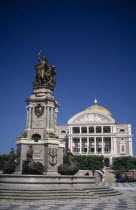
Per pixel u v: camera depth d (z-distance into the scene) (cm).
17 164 2817
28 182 2277
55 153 2819
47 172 2700
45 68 3300
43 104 3089
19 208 1748
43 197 2108
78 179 2566
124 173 7825
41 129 2981
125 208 1847
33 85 3262
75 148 11731
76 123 11550
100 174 7612
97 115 11531
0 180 2355
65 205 1902
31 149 2692
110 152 11088
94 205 1941
